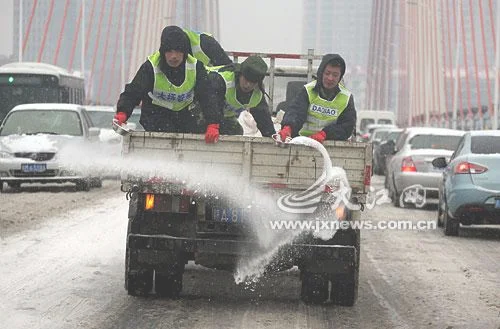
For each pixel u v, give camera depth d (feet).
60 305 47.73
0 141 117.39
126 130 47.93
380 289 56.24
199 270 61.21
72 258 63.93
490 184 82.69
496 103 310.04
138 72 49.78
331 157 47.75
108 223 85.40
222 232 48.83
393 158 123.75
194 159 47.80
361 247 77.05
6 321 43.52
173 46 48.55
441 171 114.52
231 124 53.21
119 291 52.34
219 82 50.83
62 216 90.33
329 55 51.31
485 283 58.95
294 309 49.08
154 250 48.24
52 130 120.67
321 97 51.93
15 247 68.28
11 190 122.52
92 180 121.90
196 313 47.19
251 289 54.80
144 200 48.42
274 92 81.82
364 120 358.84
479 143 86.53
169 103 50.49
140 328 43.11
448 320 46.88
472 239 84.69
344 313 48.34
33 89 169.58
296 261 48.91
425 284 58.23
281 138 47.19
